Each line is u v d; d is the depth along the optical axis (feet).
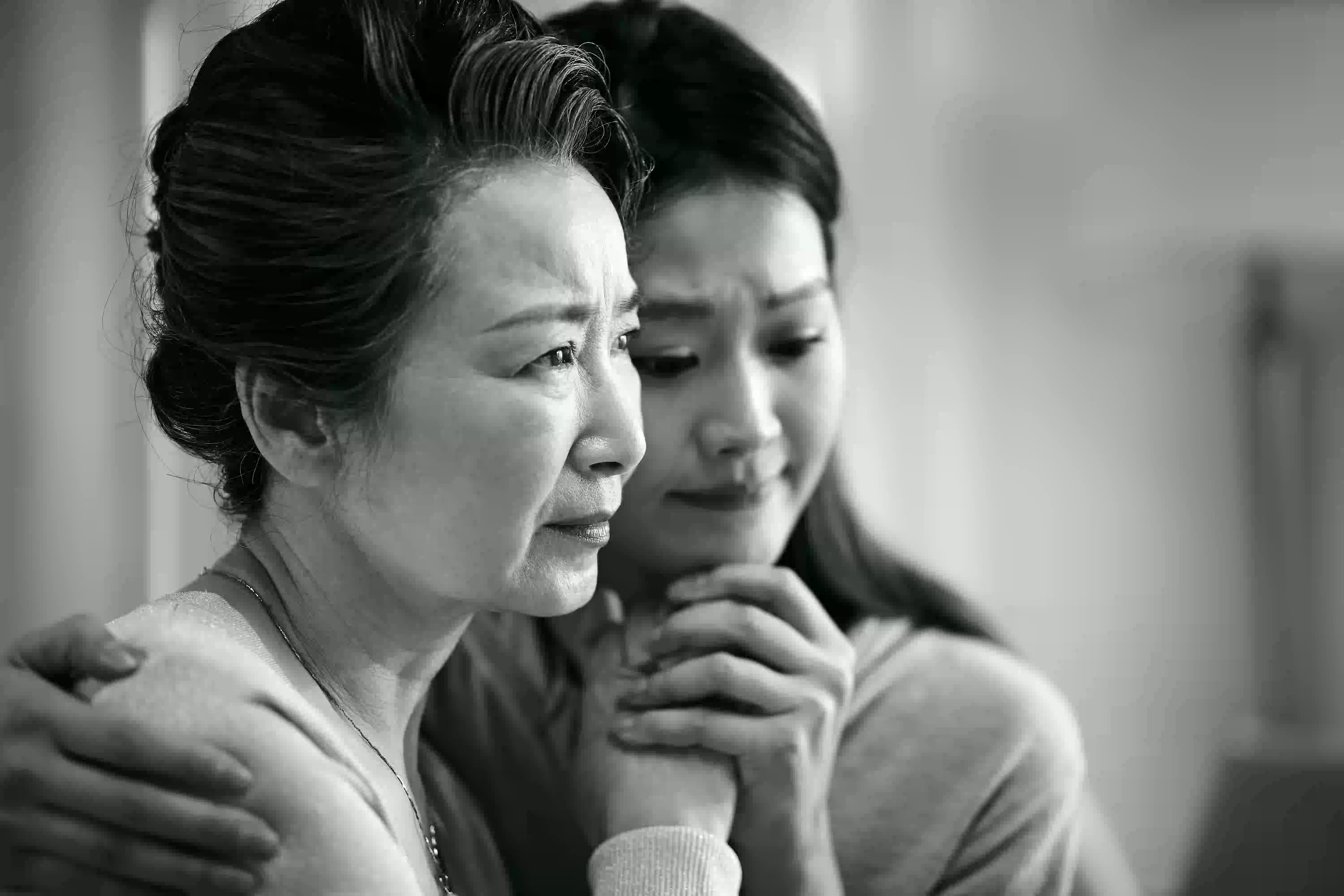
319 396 2.63
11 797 2.46
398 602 2.89
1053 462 8.86
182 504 5.92
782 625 3.59
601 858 3.32
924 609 4.45
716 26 3.76
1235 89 8.13
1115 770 8.77
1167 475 8.96
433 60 2.66
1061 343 8.81
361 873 2.46
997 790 4.01
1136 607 8.92
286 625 2.91
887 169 8.38
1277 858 7.22
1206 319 8.71
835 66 8.16
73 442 5.70
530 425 2.64
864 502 8.28
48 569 5.68
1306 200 8.05
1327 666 8.49
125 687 2.49
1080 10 8.43
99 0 5.69
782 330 3.59
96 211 5.68
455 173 2.60
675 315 3.47
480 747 4.00
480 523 2.67
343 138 2.57
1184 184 8.27
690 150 3.44
